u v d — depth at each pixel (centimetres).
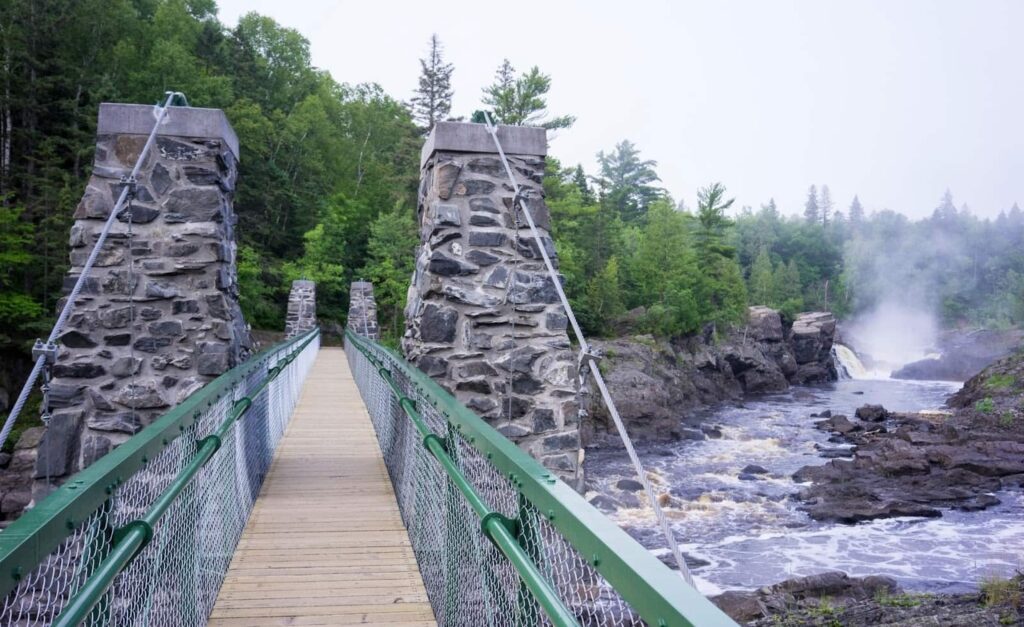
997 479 1953
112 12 3023
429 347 600
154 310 605
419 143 4500
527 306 613
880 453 2188
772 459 2292
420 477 435
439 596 354
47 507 178
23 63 2711
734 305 4612
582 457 604
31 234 2344
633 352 3269
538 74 3228
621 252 4731
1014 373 3269
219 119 621
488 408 598
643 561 139
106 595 211
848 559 1370
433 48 4725
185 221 612
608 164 7488
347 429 903
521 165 627
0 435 381
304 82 5284
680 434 2619
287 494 595
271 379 644
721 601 1109
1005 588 1121
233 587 396
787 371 4812
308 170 4431
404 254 3747
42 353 419
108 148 610
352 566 430
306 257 3803
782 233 9831
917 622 1014
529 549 231
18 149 2753
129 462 245
